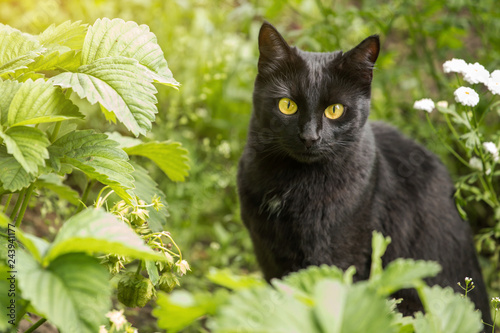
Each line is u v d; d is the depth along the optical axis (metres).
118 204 1.92
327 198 2.68
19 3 4.04
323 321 1.20
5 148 1.81
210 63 4.30
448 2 4.14
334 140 2.65
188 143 4.06
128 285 1.80
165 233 1.87
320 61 2.70
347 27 4.42
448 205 3.07
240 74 4.61
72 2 4.36
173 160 2.36
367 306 1.25
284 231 2.74
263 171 2.77
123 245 1.37
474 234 3.94
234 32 5.07
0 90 1.78
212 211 4.18
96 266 1.46
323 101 2.60
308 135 2.54
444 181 3.14
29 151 1.64
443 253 2.96
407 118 4.31
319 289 1.25
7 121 1.72
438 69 5.08
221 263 3.62
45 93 1.75
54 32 2.02
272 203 2.74
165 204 2.39
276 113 2.67
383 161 2.96
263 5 4.83
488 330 3.04
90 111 3.88
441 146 3.94
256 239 2.92
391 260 2.88
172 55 4.52
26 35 1.99
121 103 1.77
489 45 4.70
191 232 3.79
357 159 2.73
